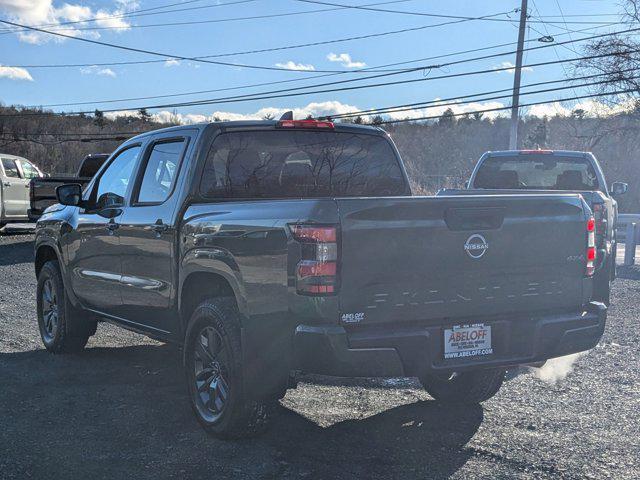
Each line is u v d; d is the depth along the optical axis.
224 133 5.27
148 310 5.57
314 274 3.88
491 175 10.75
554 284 4.55
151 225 5.36
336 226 3.88
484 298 4.30
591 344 4.68
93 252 6.23
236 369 4.33
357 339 3.91
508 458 4.25
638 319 8.80
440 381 5.31
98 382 5.92
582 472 4.04
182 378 6.05
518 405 5.32
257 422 4.43
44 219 7.21
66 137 98.81
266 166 5.43
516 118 30.95
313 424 4.86
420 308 4.11
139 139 6.09
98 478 3.96
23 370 6.30
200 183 5.13
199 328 4.72
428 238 4.09
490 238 4.28
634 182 38.12
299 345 3.96
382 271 3.98
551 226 4.49
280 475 3.98
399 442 4.52
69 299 6.77
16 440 4.55
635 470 4.07
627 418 5.00
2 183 20.34
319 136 5.68
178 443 4.50
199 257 4.72
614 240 10.58
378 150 5.97
